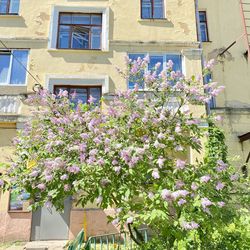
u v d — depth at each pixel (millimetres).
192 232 3451
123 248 6094
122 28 10648
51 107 6047
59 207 4816
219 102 11281
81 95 9945
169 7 11008
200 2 12539
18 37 10320
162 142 4656
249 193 4344
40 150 5258
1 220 8391
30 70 9953
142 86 5680
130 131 4805
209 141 8781
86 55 10250
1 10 10922
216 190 4086
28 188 4879
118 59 10234
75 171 4328
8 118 9203
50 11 10750
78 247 5410
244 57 11906
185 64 10195
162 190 3781
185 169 4199
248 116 11062
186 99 5258
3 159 8898
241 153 10586
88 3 10930
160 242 3846
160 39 10555
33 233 8422
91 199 4453
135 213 4031
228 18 12367
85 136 4711
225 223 3691
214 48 11938
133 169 4273
